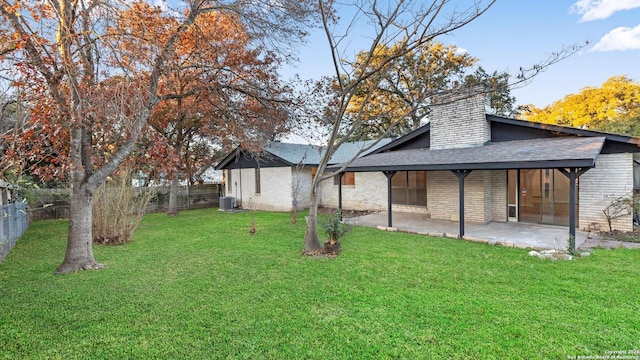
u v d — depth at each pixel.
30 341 3.39
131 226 9.01
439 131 11.14
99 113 5.57
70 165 5.81
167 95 7.66
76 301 4.44
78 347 3.28
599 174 8.59
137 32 6.39
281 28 7.32
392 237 8.59
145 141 7.61
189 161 17.59
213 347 3.25
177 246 7.90
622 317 3.73
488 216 10.48
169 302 4.39
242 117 11.09
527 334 3.40
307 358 3.04
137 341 3.38
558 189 9.59
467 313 3.92
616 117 21.66
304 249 7.09
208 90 9.34
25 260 6.68
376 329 3.57
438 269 5.69
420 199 12.96
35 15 5.06
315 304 4.27
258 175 17.17
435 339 3.34
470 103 10.38
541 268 5.60
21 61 5.16
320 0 5.83
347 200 15.53
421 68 13.70
